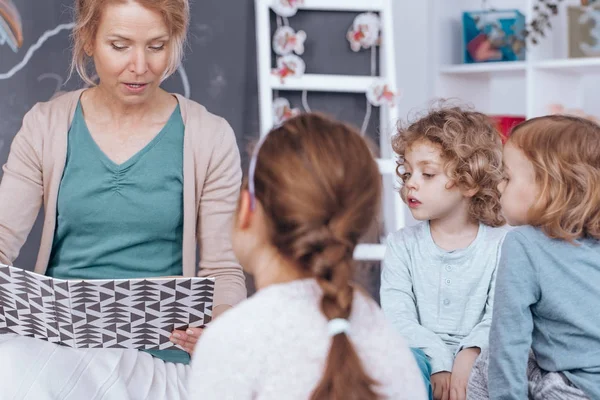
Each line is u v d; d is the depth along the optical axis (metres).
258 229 1.23
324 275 1.19
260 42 3.14
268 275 1.24
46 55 2.95
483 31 3.62
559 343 1.71
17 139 1.93
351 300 1.20
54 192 1.90
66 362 1.54
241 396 1.14
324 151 1.19
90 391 1.53
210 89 3.16
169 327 1.70
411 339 2.00
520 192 1.76
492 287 2.04
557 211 1.69
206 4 3.15
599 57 3.40
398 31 3.65
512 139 1.80
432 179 2.04
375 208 1.23
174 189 1.94
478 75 3.75
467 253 2.06
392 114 3.29
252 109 3.22
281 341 1.16
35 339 1.58
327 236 1.17
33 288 1.65
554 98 3.62
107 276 1.92
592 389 1.66
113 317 1.67
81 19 1.85
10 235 1.91
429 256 2.09
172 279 1.64
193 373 1.19
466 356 1.97
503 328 1.71
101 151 1.91
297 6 3.21
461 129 2.04
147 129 1.96
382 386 1.18
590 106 3.89
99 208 1.90
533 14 3.48
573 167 1.70
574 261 1.70
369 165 1.22
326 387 1.12
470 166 2.01
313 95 3.28
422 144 2.05
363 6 3.30
